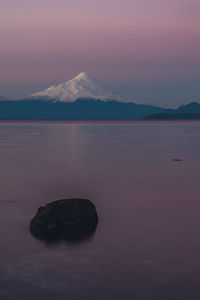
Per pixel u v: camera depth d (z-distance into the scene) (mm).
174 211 23375
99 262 16094
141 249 17359
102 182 32938
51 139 87312
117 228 20156
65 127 169125
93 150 61812
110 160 48938
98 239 18594
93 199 26547
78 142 78688
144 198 26828
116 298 13422
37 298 13414
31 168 41281
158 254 16844
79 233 19391
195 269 15445
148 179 34688
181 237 18844
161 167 42625
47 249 17438
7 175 36500
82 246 17750
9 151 59750
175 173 38219
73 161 47688
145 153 57594
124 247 17625
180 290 13906
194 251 17156
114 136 99000
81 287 14117
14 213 22812
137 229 19984
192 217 22094
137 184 32188
